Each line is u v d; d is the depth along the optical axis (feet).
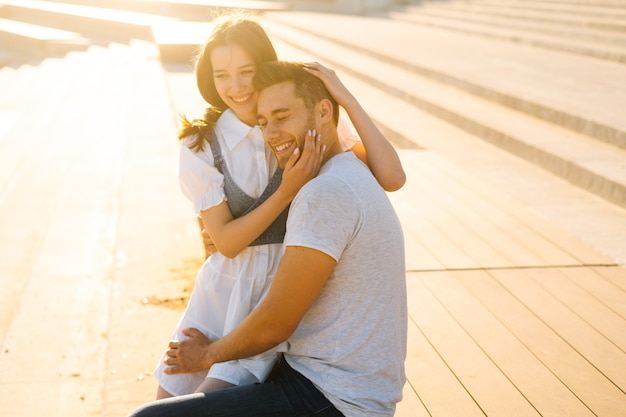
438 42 40.70
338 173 5.74
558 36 39.01
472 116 23.38
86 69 49.24
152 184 21.20
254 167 6.70
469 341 10.08
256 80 5.99
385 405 5.87
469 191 16.78
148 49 54.39
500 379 9.14
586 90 24.75
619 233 14.65
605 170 17.21
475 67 30.45
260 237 6.79
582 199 16.97
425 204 15.79
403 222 14.67
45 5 80.07
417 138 22.75
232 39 6.52
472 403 8.59
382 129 25.38
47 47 64.49
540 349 9.93
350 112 6.41
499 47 38.01
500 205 15.87
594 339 10.23
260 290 6.86
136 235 17.26
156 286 14.39
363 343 5.79
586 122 20.48
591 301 11.44
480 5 54.03
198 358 6.32
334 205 5.57
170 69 36.55
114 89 39.22
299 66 6.07
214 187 6.69
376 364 5.82
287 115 5.95
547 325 10.61
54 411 11.19
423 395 8.73
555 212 16.02
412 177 17.78
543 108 22.48
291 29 53.26
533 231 14.38
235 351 6.05
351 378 5.78
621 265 12.91
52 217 20.08
